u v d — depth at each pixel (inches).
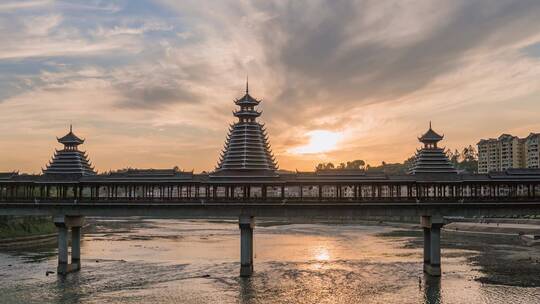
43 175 4389.8
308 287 3452.3
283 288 3427.7
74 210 4138.8
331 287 3449.8
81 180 4296.3
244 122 4537.4
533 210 4033.0
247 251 3897.6
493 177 4114.2
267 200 4045.3
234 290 3373.5
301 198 4072.3
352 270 4079.7
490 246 5644.7
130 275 3870.6
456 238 6466.5
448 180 4119.1
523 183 4079.7
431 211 3983.8
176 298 3166.8
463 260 4611.2
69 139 4574.3
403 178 4128.9
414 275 3860.7
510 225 7199.8
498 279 3698.3
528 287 3432.6
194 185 4188.0
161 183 4215.1
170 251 5226.4
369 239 6501.0
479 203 3986.2
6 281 3676.2
